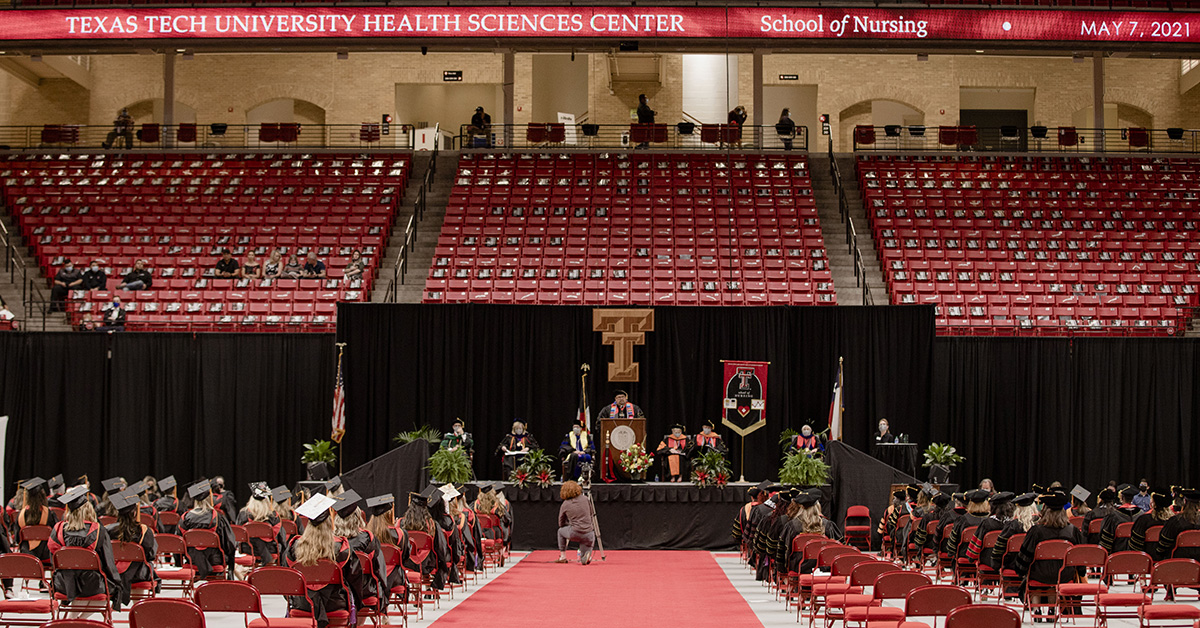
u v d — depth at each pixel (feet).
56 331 71.56
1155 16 88.12
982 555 36.63
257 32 88.02
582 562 52.08
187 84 124.98
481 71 125.18
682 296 79.41
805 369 67.97
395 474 57.72
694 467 61.41
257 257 84.89
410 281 82.79
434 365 68.49
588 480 58.13
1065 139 101.60
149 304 77.92
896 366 67.51
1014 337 70.59
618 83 123.34
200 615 23.43
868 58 124.98
